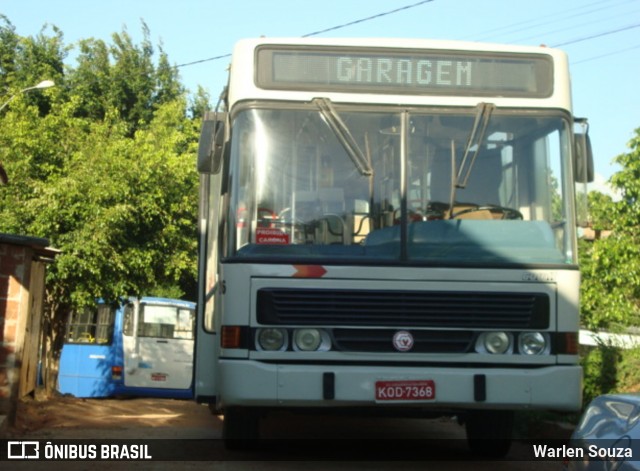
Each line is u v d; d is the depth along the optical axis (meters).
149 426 13.63
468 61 8.51
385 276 7.92
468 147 8.30
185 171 23.05
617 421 5.16
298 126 8.23
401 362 7.88
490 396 7.80
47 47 36.47
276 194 8.09
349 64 8.38
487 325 7.95
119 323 27.95
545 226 8.25
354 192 8.12
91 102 36.88
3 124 21.20
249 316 7.85
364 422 13.85
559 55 8.66
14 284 11.29
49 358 20.44
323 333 7.85
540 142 8.43
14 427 11.19
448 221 8.11
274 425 13.15
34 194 20.11
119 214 19.88
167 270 22.33
